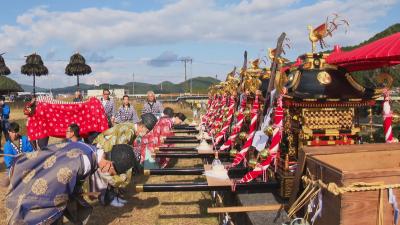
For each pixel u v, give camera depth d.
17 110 30.81
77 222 3.85
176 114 11.59
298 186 3.18
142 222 5.39
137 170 7.88
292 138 4.42
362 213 2.53
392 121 4.83
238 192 4.54
